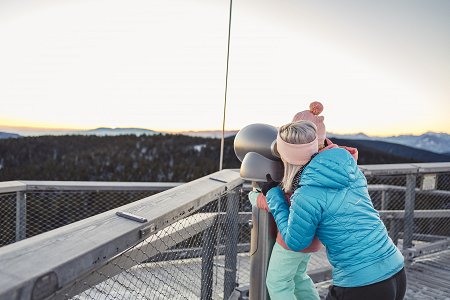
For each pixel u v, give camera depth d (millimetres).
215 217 2459
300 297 2117
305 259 2072
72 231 1017
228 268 2648
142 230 1156
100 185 3193
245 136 2027
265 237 1890
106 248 958
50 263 768
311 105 2109
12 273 697
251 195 1971
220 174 2389
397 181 5047
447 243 4582
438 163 4406
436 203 4844
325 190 1572
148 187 3340
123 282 1670
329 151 1627
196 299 2320
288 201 1765
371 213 1646
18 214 3035
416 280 3875
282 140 1679
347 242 1566
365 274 1552
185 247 2236
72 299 1126
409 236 4320
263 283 1915
